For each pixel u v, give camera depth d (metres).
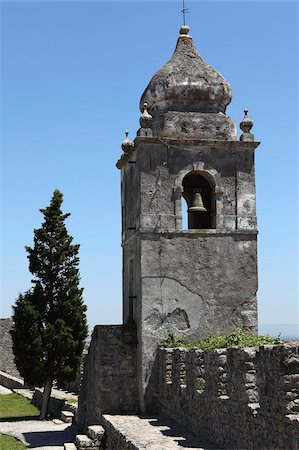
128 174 23.69
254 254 21.98
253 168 22.38
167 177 21.86
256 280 21.89
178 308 21.39
